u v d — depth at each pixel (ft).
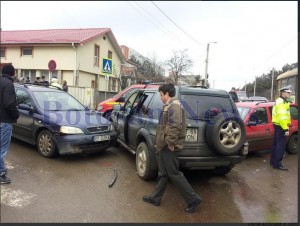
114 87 92.53
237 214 14.42
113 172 19.39
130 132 21.21
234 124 16.48
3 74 15.93
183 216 13.91
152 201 14.93
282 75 50.72
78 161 21.43
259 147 25.29
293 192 17.63
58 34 80.64
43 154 21.83
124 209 14.17
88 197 15.23
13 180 16.78
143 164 18.19
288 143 27.66
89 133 21.48
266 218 14.11
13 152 22.52
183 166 16.39
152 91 20.52
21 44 73.20
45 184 16.53
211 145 16.31
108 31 83.87
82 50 73.05
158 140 14.29
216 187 18.02
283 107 21.99
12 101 15.80
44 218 12.78
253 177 20.33
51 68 44.88
